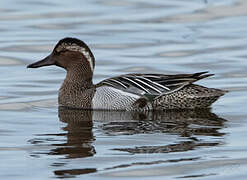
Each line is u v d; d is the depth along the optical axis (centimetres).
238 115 1753
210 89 1841
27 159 1377
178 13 3025
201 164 1345
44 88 2072
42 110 1836
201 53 2456
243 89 2023
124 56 2439
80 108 1894
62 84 1959
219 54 2438
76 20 2933
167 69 2267
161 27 2825
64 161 1362
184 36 2688
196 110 1838
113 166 1333
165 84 1853
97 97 1884
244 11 3028
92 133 1580
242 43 2567
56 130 1609
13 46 2562
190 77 1836
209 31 2750
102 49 2533
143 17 2977
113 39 2664
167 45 2570
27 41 2631
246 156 1388
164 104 1856
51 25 2858
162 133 1580
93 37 2692
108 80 1916
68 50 1953
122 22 2905
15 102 1908
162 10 3089
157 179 1265
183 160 1368
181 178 1270
